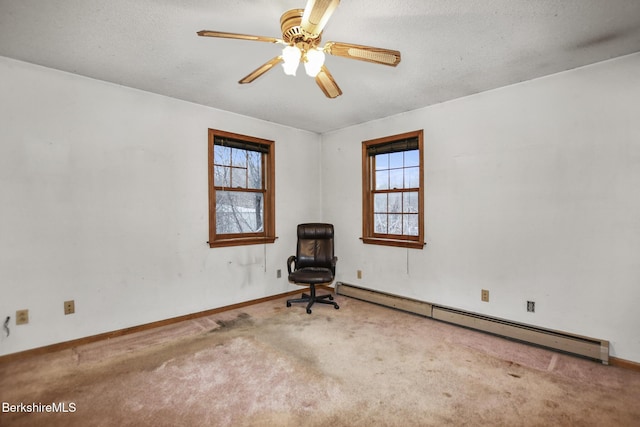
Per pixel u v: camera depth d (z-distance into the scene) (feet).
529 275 9.19
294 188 14.60
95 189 9.14
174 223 10.70
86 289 8.98
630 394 6.48
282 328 10.19
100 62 8.08
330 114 12.49
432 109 11.32
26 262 8.10
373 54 5.81
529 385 6.81
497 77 8.96
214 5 5.74
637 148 7.50
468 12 5.98
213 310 11.66
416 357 8.13
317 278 11.55
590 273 8.17
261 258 13.25
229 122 12.18
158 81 9.29
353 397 6.39
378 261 13.17
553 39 6.95
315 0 4.28
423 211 11.61
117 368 7.55
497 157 9.77
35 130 8.22
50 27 6.45
